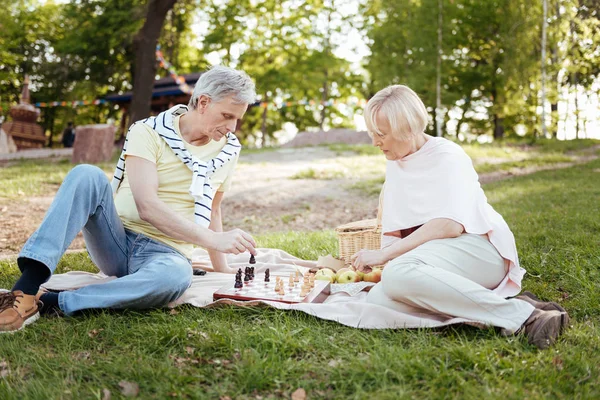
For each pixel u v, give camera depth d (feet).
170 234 10.16
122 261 10.60
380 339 8.64
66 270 13.93
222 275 12.67
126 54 84.53
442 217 9.68
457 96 72.33
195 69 96.43
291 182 39.78
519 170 44.78
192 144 11.07
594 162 45.68
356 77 90.48
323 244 17.33
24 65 96.32
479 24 80.69
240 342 8.41
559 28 68.80
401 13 70.90
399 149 10.13
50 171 40.96
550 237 16.34
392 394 6.79
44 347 8.44
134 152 10.40
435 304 8.99
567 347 8.17
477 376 7.27
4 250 18.26
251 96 10.52
